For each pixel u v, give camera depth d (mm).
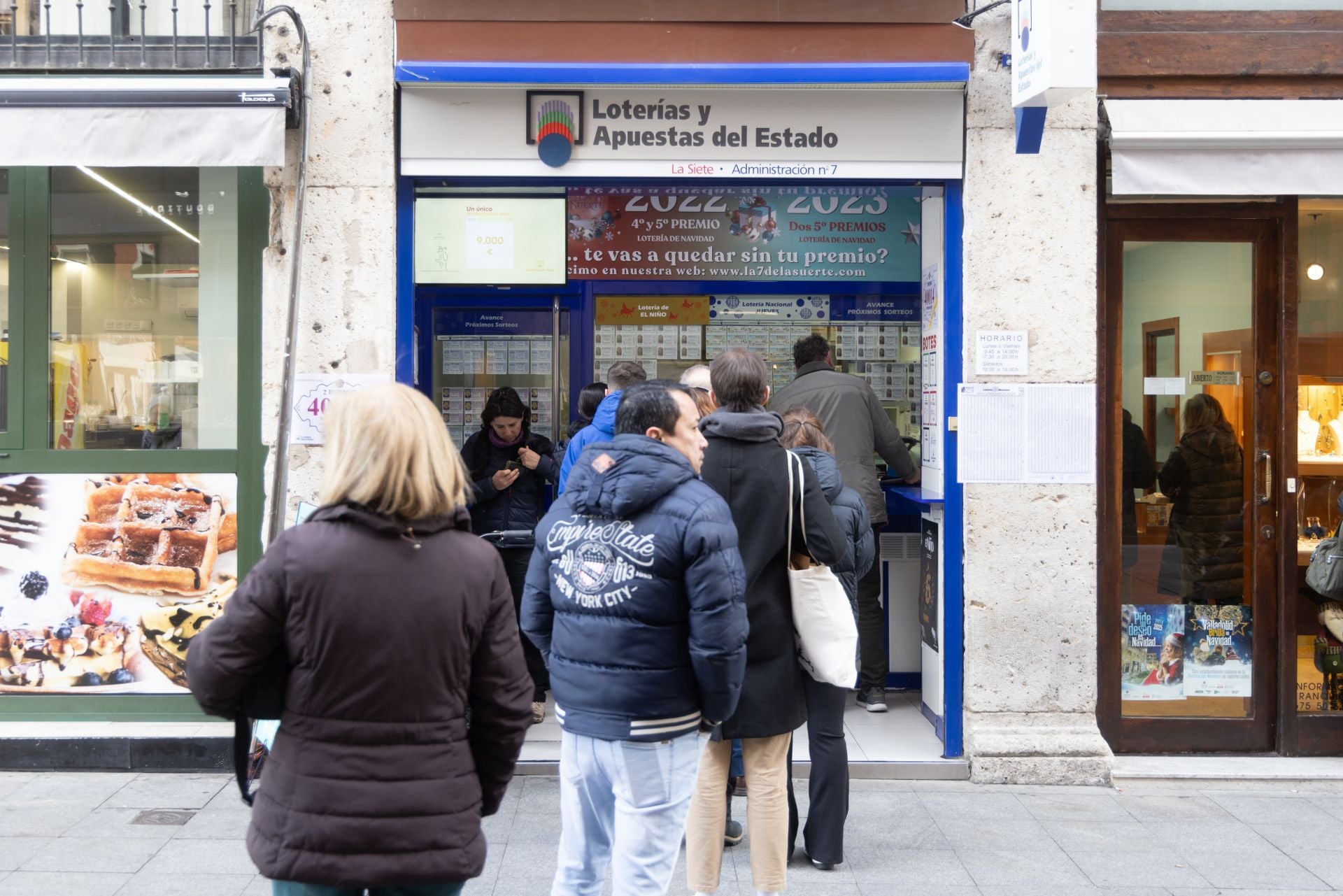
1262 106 5098
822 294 6727
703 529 2791
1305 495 5504
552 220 5762
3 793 4773
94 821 4473
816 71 4930
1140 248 5406
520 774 5125
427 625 2178
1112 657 5426
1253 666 5477
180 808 4633
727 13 4977
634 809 2871
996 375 5148
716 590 2775
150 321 5195
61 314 5188
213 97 4625
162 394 5211
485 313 6719
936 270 5426
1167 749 5449
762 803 3529
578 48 4957
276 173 5066
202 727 5102
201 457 5133
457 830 2184
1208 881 4070
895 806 4824
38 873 3971
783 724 3477
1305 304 5488
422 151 5031
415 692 2170
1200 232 5406
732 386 3623
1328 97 5254
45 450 5125
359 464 2209
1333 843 4449
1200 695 5477
